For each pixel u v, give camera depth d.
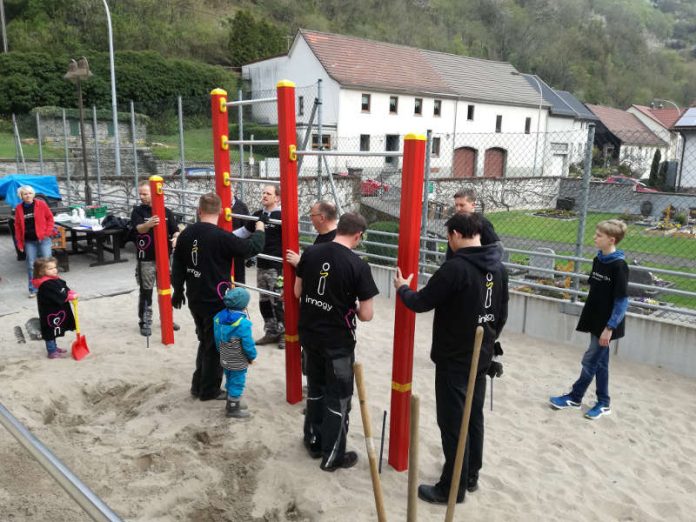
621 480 3.90
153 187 5.96
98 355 5.93
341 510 3.37
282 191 4.43
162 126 29.45
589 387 5.49
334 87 32.56
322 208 4.51
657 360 6.02
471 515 3.38
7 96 31.53
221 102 5.07
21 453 3.82
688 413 4.96
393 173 19.42
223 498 3.53
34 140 25.14
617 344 6.30
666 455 4.27
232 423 4.42
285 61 35.94
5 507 3.28
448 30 70.88
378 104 33.75
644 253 13.79
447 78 37.94
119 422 4.61
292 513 3.43
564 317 6.70
